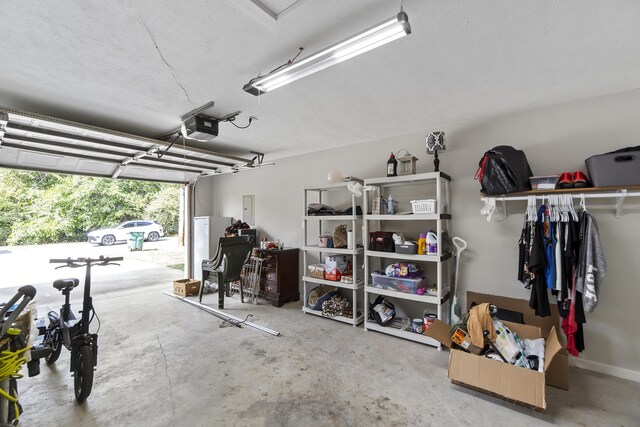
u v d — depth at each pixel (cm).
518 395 196
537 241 246
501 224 300
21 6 135
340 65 199
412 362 265
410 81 224
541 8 143
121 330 343
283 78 188
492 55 188
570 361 262
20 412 179
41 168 389
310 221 465
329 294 402
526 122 287
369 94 248
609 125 250
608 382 234
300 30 159
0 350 155
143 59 187
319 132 357
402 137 367
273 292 441
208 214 631
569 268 237
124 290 540
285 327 351
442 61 195
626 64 200
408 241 327
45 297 497
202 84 224
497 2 139
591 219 230
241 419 191
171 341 311
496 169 255
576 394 218
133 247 1079
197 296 495
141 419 190
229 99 253
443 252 308
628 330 241
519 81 226
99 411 198
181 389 224
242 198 573
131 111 280
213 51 179
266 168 529
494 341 224
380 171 387
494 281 303
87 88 229
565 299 235
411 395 216
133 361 268
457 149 326
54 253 938
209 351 288
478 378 212
